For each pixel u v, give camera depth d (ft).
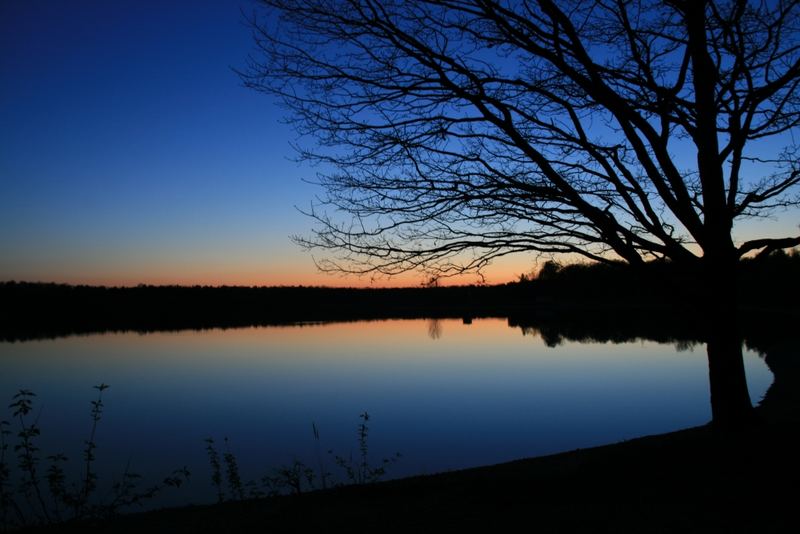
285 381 107.04
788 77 21.90
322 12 23.79
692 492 17.83
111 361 144.05
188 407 81.71
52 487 23.59
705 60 24.52
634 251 24.63
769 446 20.47
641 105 23.67
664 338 173.88
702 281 25.16
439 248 25.45
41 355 158.92
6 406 82.74
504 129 24.36
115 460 51.42
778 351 110.32
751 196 25.53
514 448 53.42
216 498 39.17
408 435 60.08
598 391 84.99
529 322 290.97
